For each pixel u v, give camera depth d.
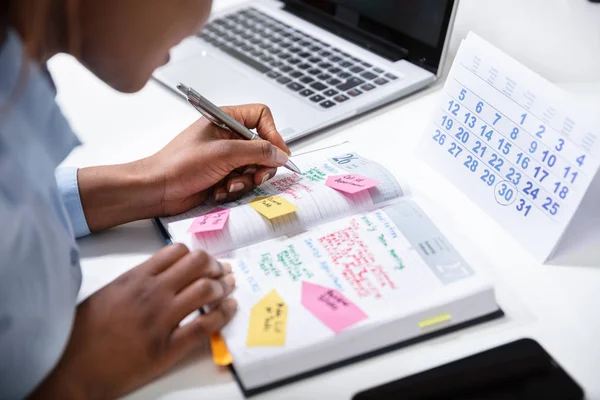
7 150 0.46
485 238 0.63
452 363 0.48
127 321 0.50
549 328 0.52
